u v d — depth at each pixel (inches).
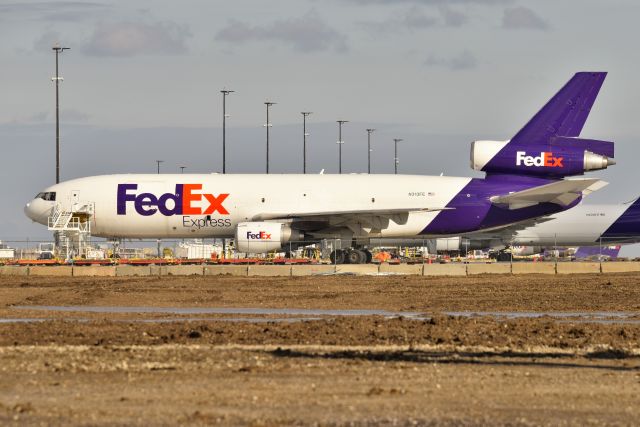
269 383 3336.6
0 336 4591.5
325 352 4138.8
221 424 2682.1
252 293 7116.1
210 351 4131.4
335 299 6737.2
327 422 2711.6
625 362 3932.1
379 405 2955.2
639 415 2829.7
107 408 2896.2
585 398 3093.0
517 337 4662.9
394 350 4239.7
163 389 3213.6
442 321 5167.3
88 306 6309.1
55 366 3676.2
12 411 2837.1
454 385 3319.4
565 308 6264.8
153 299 6683.1
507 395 3134.8
